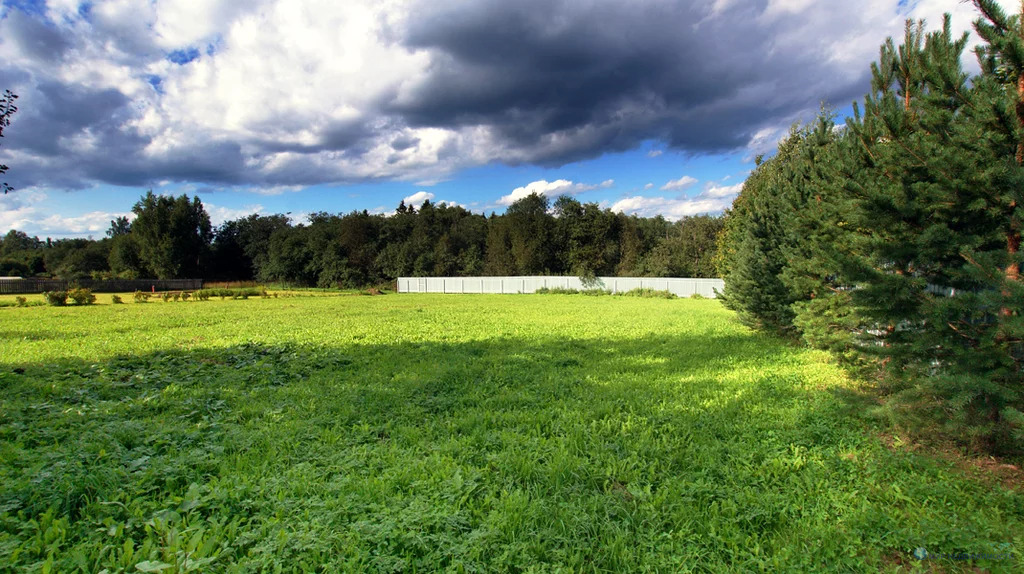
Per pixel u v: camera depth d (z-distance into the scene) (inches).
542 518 134.2
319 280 2260.1
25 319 779.4
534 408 243.4
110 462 162.2
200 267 2568.9
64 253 2733.8
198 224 2642.7
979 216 168.6
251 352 416.2
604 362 364.8
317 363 365.7
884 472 164.2
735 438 198.1
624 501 144.2
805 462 171.9
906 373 183.6
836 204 267.3
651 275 1653.5
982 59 173.6
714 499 147.2
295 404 251.8
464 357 391.2
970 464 171.5
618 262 1918.1
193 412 231.0
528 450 180.4
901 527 131.4
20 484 138.9
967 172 155.0
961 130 161.6
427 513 130.4
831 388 251.6
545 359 382.9
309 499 140.6
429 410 243.1
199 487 145.5
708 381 297.9
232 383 298.0
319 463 171.9
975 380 146.1
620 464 168.4
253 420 223.8
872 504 143.3
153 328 641.6
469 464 169.6
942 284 183.9
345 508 133.1
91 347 466.9
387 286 2137.1
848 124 282.0
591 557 120.0
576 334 544.4
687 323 655.8
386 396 267.3
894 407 178.2
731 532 128.3
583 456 178.2
